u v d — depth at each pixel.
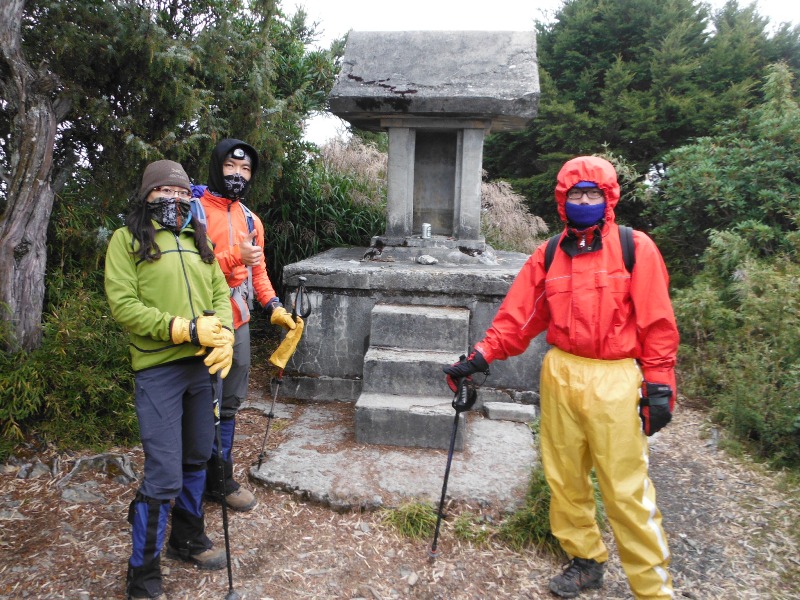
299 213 6.38
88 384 3.42
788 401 3.78
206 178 4.30
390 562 2.70
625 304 2.25
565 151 11.86
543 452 2.49
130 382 3.70
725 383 4.46
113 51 3.60
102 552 2.60
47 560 2.52
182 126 4.19
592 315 2.25
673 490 3.46
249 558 2.64
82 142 3.95
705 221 6.69
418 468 3.31
